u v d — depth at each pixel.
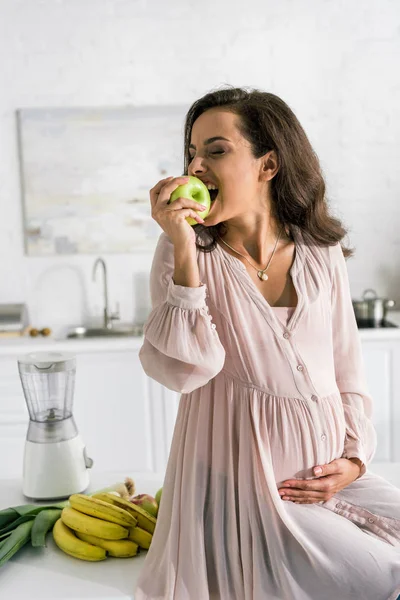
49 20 4.03
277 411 1.45
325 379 1.50
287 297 1.51
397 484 1.82
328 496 1.48
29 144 4.11
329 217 1.60
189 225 1.35
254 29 4.06
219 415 1.45
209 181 1.42
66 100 4.10
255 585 1.42
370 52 4.09
